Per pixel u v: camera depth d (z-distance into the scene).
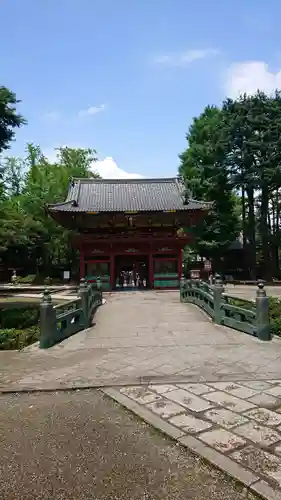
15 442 4.46
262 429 4.57
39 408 5.48
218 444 4.22
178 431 4.56
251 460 3.88
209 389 6.04
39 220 39.03
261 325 9.69
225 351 8.55
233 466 3.78
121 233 29.61
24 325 15.53
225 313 11.98
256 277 39.69
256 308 9.89
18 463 3.99
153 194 32.19
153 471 3.79
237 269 43.12
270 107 36.78
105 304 18.28
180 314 14.27
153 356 8.23
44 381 6.61
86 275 28.72
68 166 46.00
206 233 38.84
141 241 28.81
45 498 3.41
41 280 39.59
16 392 6.16
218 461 3.88
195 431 4.55
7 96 16.28
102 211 27.73
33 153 46.03
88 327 11.95
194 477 3.68
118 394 5.90
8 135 18.03
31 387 6.30
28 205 39.34
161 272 29.02
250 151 36.25
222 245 38.25
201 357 8.05
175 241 28.88
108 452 4.18
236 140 37.00
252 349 8.70
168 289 28.69
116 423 4.91
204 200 39.16
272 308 14.32
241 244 43.88
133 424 4.86
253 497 3.36
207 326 11.70
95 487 3.55
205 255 40.47
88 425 4.87
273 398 5.59
